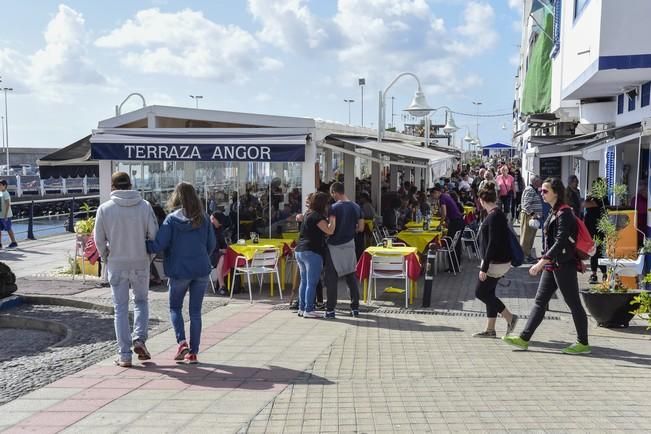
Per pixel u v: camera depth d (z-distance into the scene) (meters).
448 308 10.89
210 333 8.98
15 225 28.36
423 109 16.41
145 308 7.54
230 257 11.81
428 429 5.37
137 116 13.48
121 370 7.24
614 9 10.33
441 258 15.12
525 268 15.38
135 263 7.36
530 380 6.78
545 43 21.20
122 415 5.78
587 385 6.58
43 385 6.77
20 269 15.84
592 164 20.30
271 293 11.95
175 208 7.47
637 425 5.41
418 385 6.61
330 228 9.83
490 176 26.11
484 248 8.65
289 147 12.07
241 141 12.22
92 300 11.39
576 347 7.91
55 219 30.92
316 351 8.01
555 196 7.90
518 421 5.53
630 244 11.30
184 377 6.93
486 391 6.39
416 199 18.50
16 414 5.84
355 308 10.22
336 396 6.26
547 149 19.86
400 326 9.47
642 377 6.88
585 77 11.87
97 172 15.74
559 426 5.40
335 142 14.68
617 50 10.39
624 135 12.19
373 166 20.55
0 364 7.80
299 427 5.44
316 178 13.20
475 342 8.52
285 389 6.49
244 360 7.61
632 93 13.05
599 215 12.68
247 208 13.26
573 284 7.87
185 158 12.45
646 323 9.64
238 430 5.40
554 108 19.17
